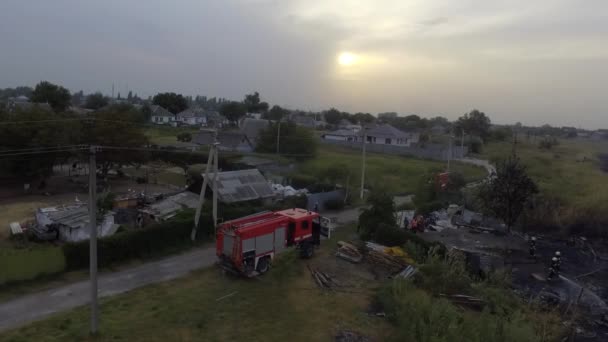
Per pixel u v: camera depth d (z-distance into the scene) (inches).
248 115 5442.9
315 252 1089.4
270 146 2400.3
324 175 1903.3
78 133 1640.0
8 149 1473.9
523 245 1261.1
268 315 737.6
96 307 619.2
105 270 896.9
